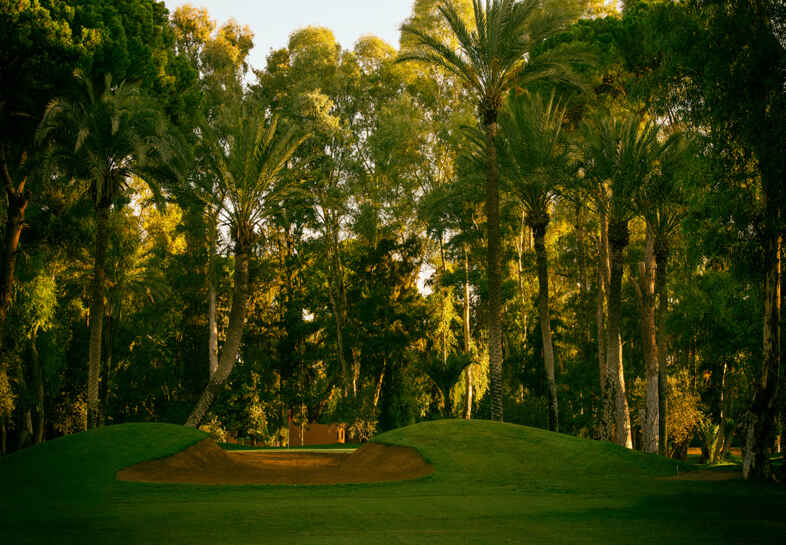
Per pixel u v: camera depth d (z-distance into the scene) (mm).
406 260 47812
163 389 50938
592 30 33406
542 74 26891
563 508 12758
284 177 33500
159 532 9867
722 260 23344
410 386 47594
